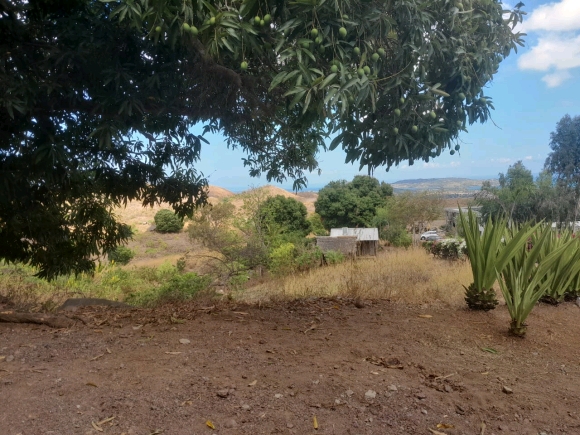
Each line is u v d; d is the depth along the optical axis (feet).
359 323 15.01
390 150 12.64
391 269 37.04
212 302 19.66
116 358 11.37
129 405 8.84
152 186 21.61
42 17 15.70
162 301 22.82
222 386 9.75
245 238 59.00
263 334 13.52
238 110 17.85
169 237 115.96
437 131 12.73
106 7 15.39
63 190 20.58
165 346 12.27
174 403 8.97
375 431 8.36
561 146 110.73
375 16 11.25
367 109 12.64
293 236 74.28
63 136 16.57
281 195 107.34
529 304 14.03
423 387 10.16
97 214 25.62
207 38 11.40
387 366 11.25
